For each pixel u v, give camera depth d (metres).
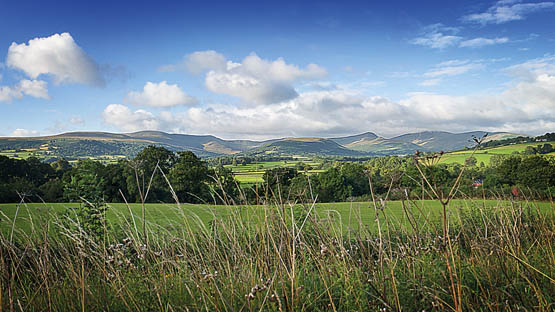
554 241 4.34
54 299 3.21
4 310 2.79
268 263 3.47
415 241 3.89
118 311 3.09
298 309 2.92
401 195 3.32
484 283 3.32
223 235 4.11
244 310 2.90
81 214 5.75
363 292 3.10
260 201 3.72
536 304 2.86
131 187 30.98
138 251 3.73
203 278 3.19
